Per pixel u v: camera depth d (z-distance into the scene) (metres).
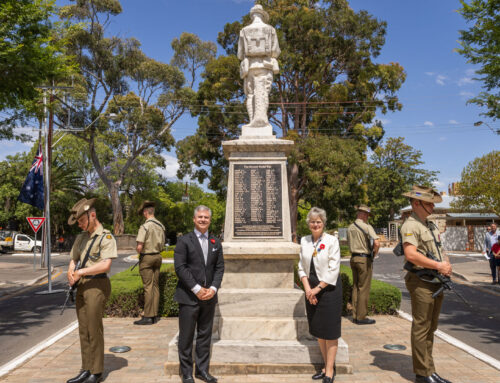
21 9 8.99
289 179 27.58
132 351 5.31
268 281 5.27
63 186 33.78
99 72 36.12
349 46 26.94
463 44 10.40
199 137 29.39
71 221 4.31
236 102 29.19
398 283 13.46
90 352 4.12
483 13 9.85
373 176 46.66
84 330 4.15
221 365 4.39
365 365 4.71
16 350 5.75
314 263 4.23
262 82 6.18
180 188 53.84
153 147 40.06
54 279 15.33
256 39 6.22
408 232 4.18
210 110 28.77
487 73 10.30
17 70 8.75
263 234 5.57
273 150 5.74
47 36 9.84
